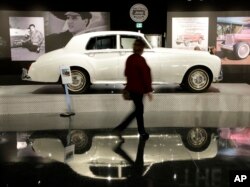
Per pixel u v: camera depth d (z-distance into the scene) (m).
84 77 8.02
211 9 12.01
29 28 12.22
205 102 7.70
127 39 8.10
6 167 4.37
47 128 6.32
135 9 12.20
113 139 5.58
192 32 12.22
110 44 8.10
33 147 5.20
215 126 6.41
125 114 7.42
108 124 6.57
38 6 12.12
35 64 8.02
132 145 5.25
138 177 4.02
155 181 3.90
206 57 8.07
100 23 12.42
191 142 5.40
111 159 4.64
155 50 7.98
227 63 12.31
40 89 9.14
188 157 4.70
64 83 7.23
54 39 12.38
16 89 9.14
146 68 5.24
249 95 7.65
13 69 12.42
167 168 4.30
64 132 6.04
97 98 7.65
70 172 4.19
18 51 12.33
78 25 12.36
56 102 7.62
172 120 6.86
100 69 7.96
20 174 4.12
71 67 7.97
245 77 12.27
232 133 5.95
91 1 12.26
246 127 6.34
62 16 12.26
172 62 7.96
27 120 6.96
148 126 6.38
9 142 5.48
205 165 4.39
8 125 6.56
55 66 7.92
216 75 8.13
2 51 12.26
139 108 5.54
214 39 12.20
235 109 7.71
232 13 11.96
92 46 8.10
